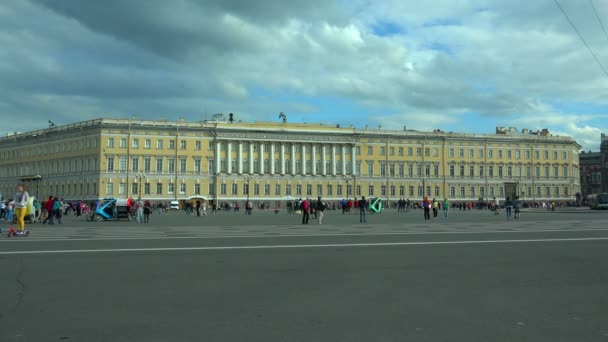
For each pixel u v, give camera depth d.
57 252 16.44
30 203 40.16
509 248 17.67
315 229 29.81
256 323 7.91
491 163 123.88
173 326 7.74
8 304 9.10
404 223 38.28
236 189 110.81
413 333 7.41
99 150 102.44
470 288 10.59
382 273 12.36
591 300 9.52
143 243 19.70
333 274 12.22
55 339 7.11
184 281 11.28
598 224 33.53
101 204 46.41
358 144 118.06
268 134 113.25
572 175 130.00
